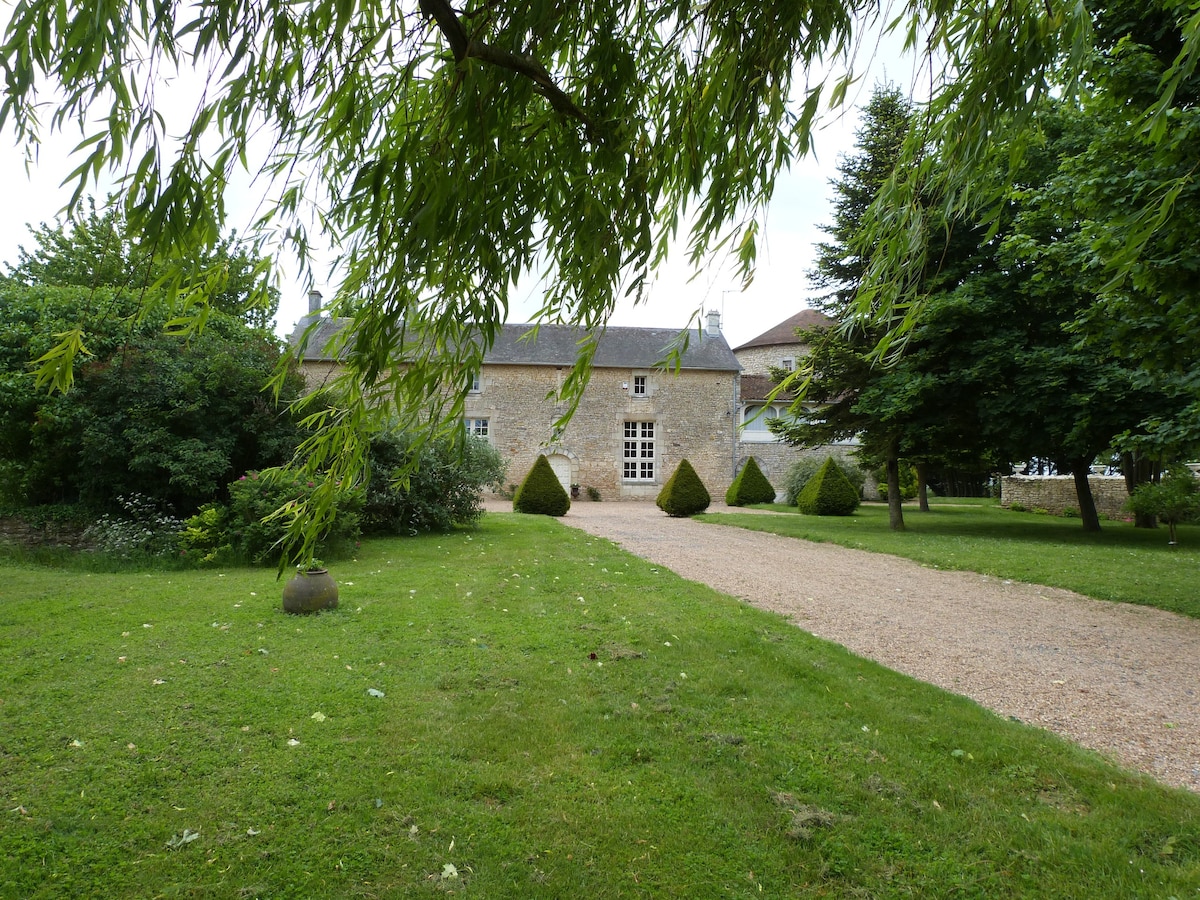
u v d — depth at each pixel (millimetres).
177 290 1767
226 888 2041
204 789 2594
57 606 5344
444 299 1797
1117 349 5711
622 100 1972
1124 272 1989
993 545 10484
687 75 2189
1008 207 10836
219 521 7914
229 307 12336
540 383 21922
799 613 5848
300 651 4281
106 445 8734
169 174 1445
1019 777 2770
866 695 3670
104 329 8859
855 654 4559
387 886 2062
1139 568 8055
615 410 22406
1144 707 3738
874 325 2371
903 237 2268
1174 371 6117
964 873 2164
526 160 1839
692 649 4434
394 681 3756
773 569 8258
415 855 2211
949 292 11602
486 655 4242
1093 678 4227
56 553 8148
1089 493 13055
